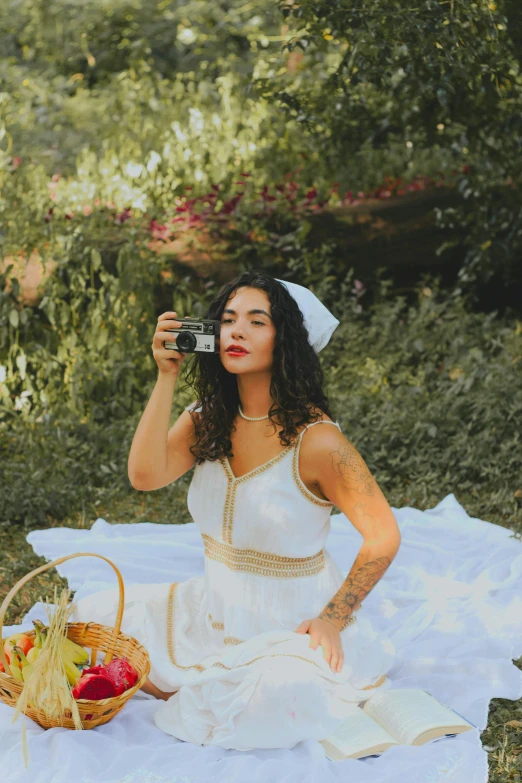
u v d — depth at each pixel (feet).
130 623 10.37
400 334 22.81
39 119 31.30
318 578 9.81
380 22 16.10
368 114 21.17
